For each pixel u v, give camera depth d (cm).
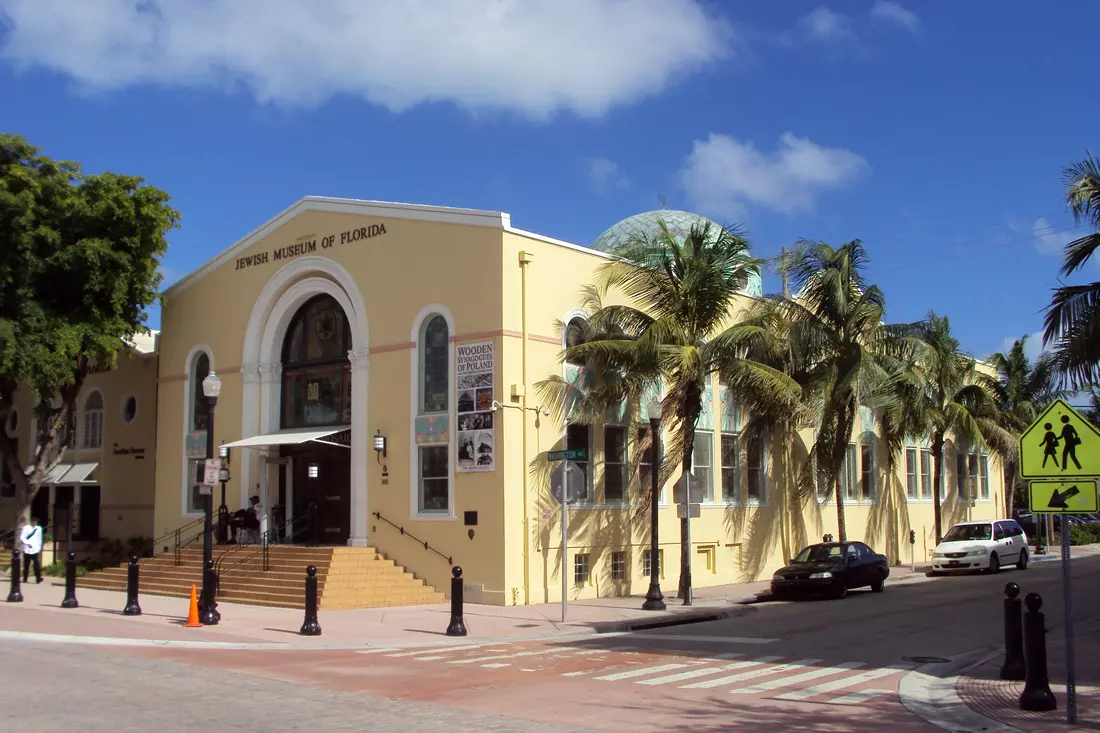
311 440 2438
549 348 2336
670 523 2650
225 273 2862
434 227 2378
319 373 2689
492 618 1928
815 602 2359
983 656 1441
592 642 1634
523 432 2236
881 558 2625
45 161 2744
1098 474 934
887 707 1051
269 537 2605
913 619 1927
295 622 1852
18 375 2656
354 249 2544
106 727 912
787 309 2806
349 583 2178
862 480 3594
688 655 1455
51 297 2788
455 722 947
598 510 2423
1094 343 1669
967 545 3228
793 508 3172
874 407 3139
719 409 2891
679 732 917
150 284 2909
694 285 2214
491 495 2192
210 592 1816
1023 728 935
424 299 2373
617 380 2233
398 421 2388
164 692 1105
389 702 1055
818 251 2834
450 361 2300
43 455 2973
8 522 3731
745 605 2262
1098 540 5525
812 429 3297
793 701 1082
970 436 3578
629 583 2486
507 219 2264
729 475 2923
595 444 2439
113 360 2909
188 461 2892
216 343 2852
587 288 2466
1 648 1482
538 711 1011
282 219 2727
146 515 3250
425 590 2238
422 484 2342
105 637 1595
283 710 1002
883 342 2916
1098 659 1362
